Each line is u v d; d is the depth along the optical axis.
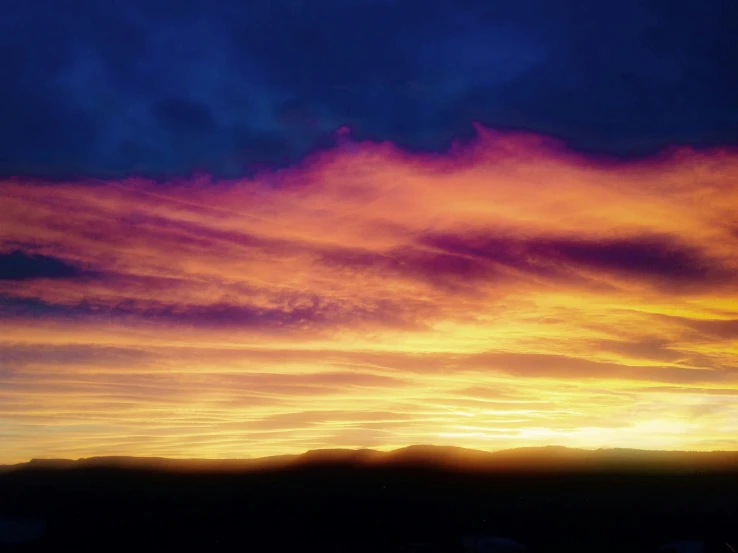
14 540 14.38
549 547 14.34
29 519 15.01
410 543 14.43
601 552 14.03
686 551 13.80
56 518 15.12
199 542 14.43
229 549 14.17
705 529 14.84
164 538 14.56
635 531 14.85
